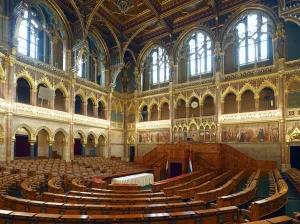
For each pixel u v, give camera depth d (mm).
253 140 27672
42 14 28812
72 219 5746
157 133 36438
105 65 37031
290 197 14961
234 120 28984
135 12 33344
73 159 29812
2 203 8336
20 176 15984
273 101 28469
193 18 33938
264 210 7652
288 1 24734
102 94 36031
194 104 33750
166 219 6059
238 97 29391
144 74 40281
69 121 29844
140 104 39094
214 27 32219
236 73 29766
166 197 9711
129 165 29094
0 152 22219
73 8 30984
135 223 5859
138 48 40281
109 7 32125
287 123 25516
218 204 8883
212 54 32531
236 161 26031
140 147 38094
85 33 30188
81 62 34906
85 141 32531
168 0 30750
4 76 23000
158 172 27562
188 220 6301
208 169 25828
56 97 32469
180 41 35719
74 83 30953
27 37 27344
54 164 23094
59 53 31219
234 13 30484
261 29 29406
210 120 31062
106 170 23016
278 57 26516
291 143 25062
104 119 35719
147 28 37219
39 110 26172
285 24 27141
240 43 30641
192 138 30422
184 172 25531
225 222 6770
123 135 39625
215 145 25844
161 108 36719
